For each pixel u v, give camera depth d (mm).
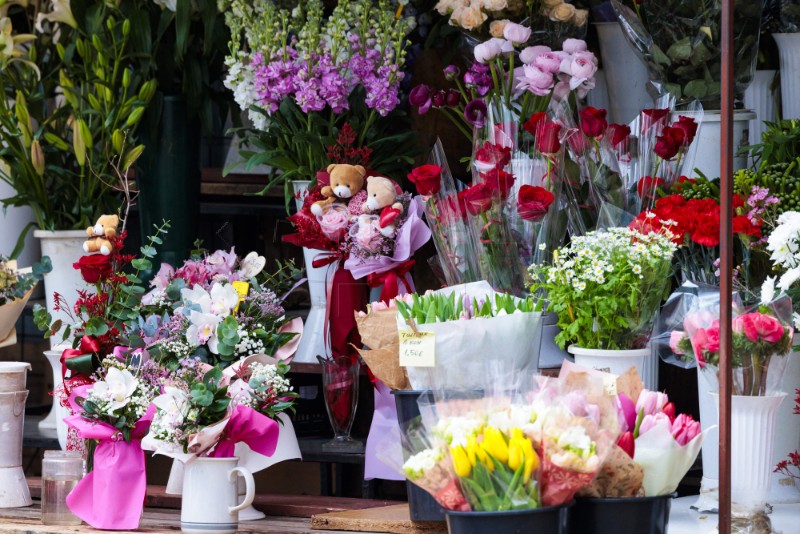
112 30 7289
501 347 4586
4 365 5996
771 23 6762
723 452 4012
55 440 6824
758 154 6176
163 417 4969
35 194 7449
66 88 7438
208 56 7586
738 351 4484
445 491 3844
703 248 5523
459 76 7559
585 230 5863
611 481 3971
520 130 6367
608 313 4930
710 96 6379
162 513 5680
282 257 8164
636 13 6340
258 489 8109
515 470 3760
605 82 7145
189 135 7594
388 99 6480
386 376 4953
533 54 6309
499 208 5500
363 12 6621
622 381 4387
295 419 6879
